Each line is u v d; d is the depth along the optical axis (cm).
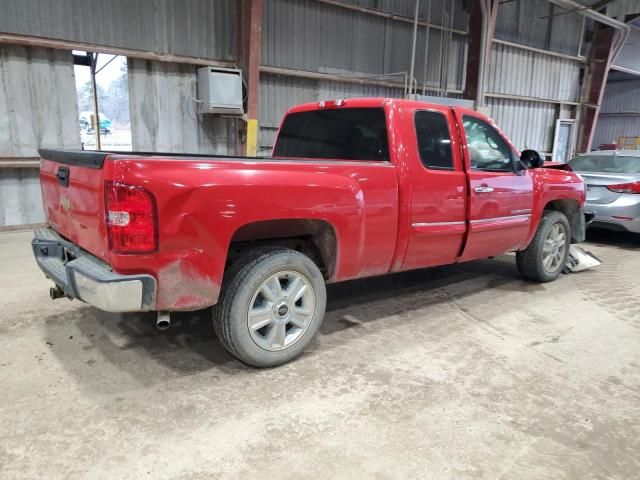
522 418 251
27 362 298
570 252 549
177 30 818
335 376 290
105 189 234
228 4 862
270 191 267
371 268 337
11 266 518
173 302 251
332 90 1052
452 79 1288
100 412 245
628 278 536
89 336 339
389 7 1088
